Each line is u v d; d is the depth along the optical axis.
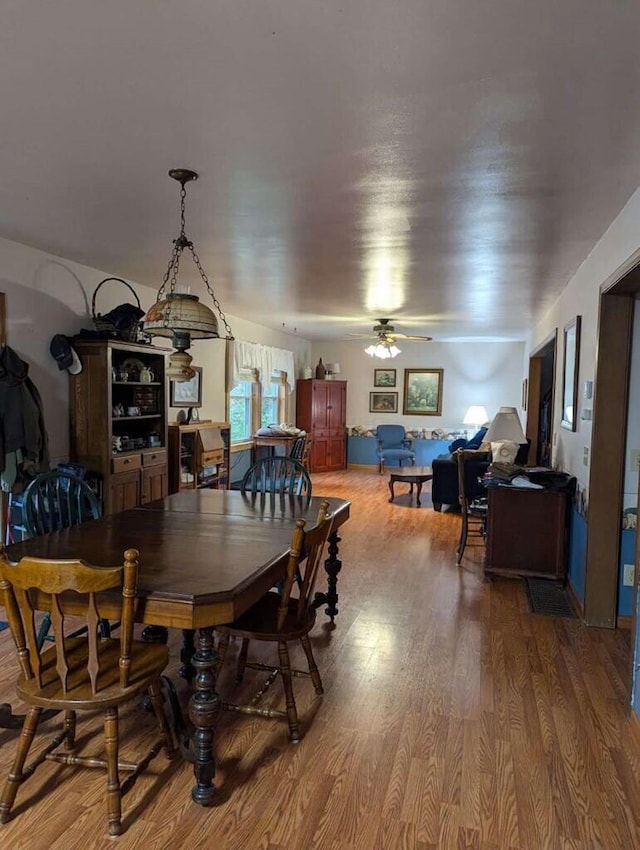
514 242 3.46
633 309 3.26
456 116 1.90
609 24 1.39
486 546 4.28
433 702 2.55
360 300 5.72
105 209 3.00
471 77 1.66
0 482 3.60
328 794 1.95
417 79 1.67
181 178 2.52
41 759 1.95
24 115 1.96
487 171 2.38
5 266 3.67
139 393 4.77
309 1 1.33
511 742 2.26
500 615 3.58
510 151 2.17
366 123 1.97
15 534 3.60
